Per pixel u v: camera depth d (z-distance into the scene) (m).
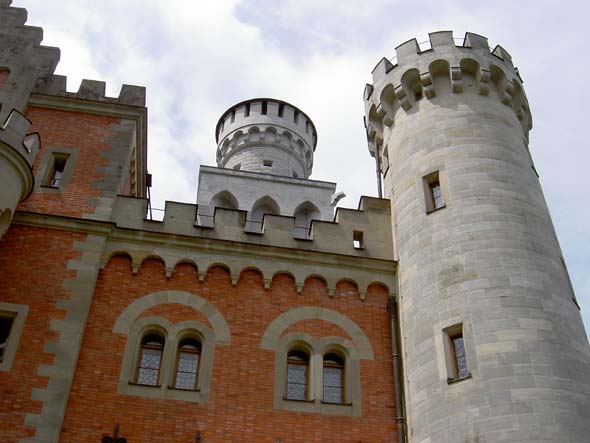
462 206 19.75
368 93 25.92
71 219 19.86
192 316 19.06
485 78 22.89
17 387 16.56
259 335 19.05
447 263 18.81
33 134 19.83
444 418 16.36
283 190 32.69
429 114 22.59
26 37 25.11
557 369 16.25
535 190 21.02
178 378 18.22
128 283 19.34
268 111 40.25
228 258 20.33
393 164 22.94
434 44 23.78
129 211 20.94
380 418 18.09
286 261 20.62
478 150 21.12
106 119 23.38
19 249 19.08
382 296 20.55
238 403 17.70
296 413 17.83
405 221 21.00
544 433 15.11
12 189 18.36
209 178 32.28
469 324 17.33
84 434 16.47
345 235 21.84
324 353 19.23
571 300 18.56
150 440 16.72
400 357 19.16
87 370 17.50
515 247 18.70
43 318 17.86
